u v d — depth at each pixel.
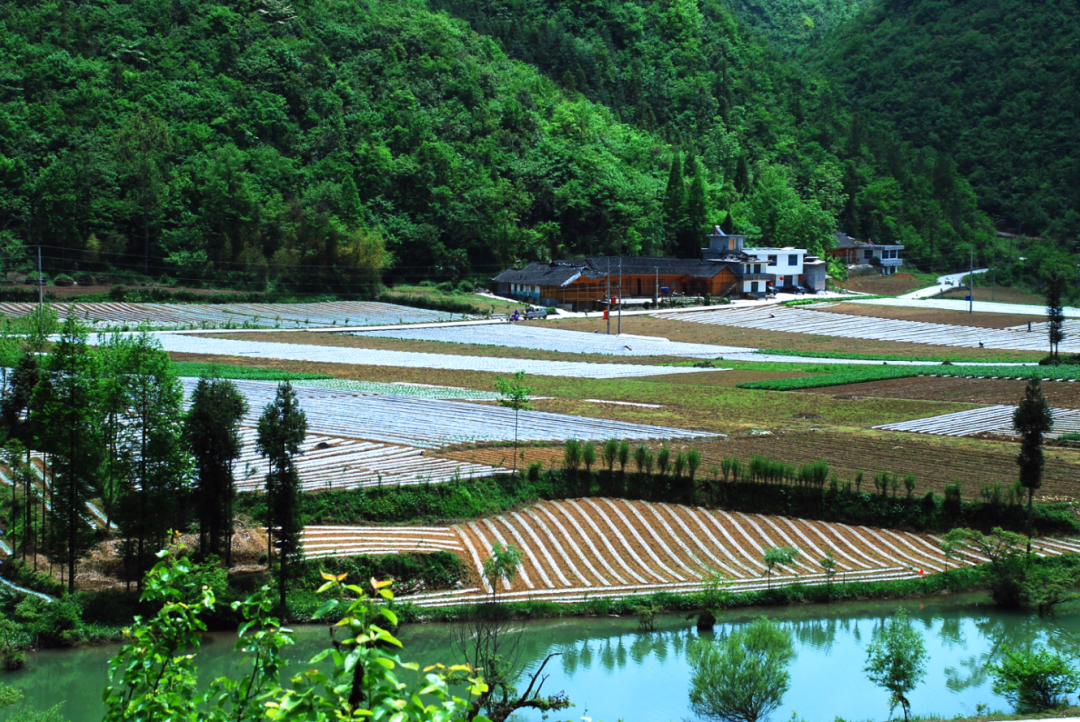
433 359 99.50
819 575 45.88
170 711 12.23
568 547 47.66
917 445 64.50
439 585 43.34
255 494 49.44
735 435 66.88
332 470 53.72
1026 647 37.50
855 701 33.19
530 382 87.31
